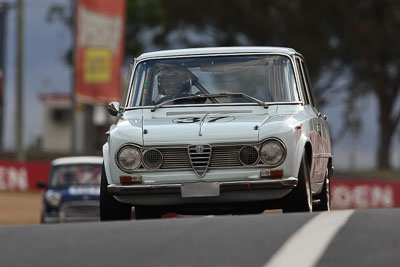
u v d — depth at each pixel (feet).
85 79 394.52
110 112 116.06
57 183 212.64
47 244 64.80
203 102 113.70
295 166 104.01
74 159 219.41
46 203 208.33
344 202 407.85
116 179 105.29
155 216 124.88
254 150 103.65
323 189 125.29
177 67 116.47
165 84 115.65
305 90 119.96
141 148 104.53
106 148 108.58
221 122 105.81
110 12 395.34
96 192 208.74
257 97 113.80
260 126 104.37
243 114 110.83
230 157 103.76
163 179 104.01
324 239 61.87
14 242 67.15
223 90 114.42
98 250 60.75
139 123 108.06
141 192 104.12
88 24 393.09
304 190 105.19
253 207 110.63
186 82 115.44
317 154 115.55
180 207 109.70
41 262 57.82
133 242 63.36
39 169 402.52
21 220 305.73
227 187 103.09
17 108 447.01
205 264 54.49
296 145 104.53
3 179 406.00
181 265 54.39
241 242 61.62
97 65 391.65
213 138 103.76
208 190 103.30
